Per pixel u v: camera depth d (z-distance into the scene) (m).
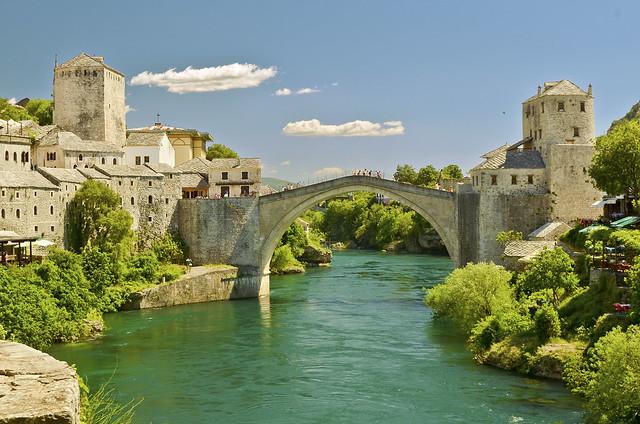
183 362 60.31
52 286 72.88
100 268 88.25
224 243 106.19
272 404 47.94
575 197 98.19
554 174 98.00
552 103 100.44
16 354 17.02
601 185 79.88
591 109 101.06
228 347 66.25
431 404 46.81
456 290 68.19
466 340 66.81
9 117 143.12
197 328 76.31
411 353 62.06
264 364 59.38
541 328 54.97
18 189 86.94
